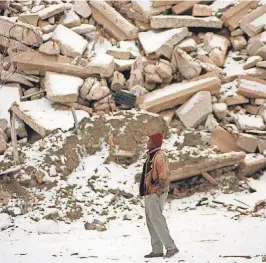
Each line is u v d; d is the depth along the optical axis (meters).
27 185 29.05
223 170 31.30
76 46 38.69
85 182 29.64
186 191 30.23
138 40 41.31
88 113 35.84
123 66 38.44
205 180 30.77
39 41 38.97
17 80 38.50
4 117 35.69
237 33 41.66
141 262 16.67
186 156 30.44
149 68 37.69
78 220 26.67
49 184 29.09
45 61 38.25
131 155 31.27
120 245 20.92
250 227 23.55
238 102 37.03
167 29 41.09
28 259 18.02
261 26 40.94
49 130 33.12
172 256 17.45
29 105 35.97
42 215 26.84
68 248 20.42
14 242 22.50
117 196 28.69
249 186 30.56
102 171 30.38
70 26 41.22
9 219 26.50
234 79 38.62
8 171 29.06
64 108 35.94
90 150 31.64
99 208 27.64
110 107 36.44
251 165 31.92
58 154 30.64
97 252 19.36
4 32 39.19
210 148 32.97
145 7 42.00
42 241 22.59
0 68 36.44
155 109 36.34
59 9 41.34
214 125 35.09
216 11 42.50
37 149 31.50
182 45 39.72
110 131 32.09
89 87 36.34
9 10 42.94
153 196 17.33
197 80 37.50
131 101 36.56
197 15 41.69
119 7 43.09
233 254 17.55
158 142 17.67
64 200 28.09
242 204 28.31
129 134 32.06
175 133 33.47
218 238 21.59
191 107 35.94
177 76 38.31
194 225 24.83
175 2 42.00
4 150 32.81
